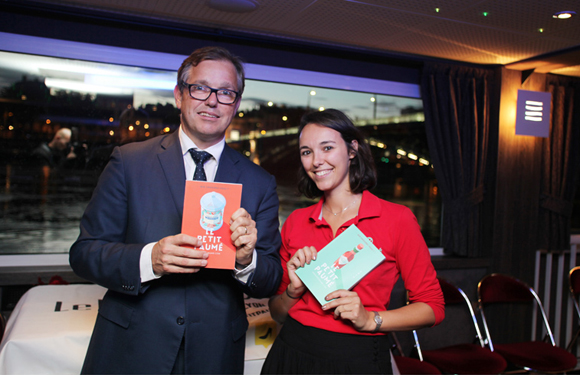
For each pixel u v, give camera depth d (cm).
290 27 281
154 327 120
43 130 272
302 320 139
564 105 369
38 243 275
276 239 141
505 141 352
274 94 321
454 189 341
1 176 267
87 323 167
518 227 359
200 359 122
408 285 139
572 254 379
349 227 138
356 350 131
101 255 117
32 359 153
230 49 301
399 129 357
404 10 242
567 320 379
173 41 288
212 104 122
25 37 260
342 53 327
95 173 284
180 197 126
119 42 277
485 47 304
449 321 340
